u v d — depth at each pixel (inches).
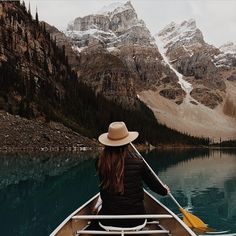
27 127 3590.1
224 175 1289.4
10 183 998.4
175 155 3184.1
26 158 2111.2
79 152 3127.5
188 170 1477.6
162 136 6712.6
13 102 4072.3
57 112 4704.7
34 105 4249.5
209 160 2415.1
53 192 845.2
